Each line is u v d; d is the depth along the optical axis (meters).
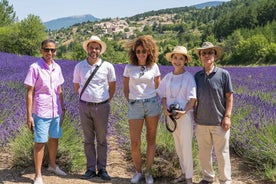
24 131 5.02
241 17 107.69
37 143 4.35
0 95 6.52
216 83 4.28
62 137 5.03
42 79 4.39
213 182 4.69
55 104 4.50
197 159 5.05
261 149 5.16
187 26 178.88
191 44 95.94
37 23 62.12
